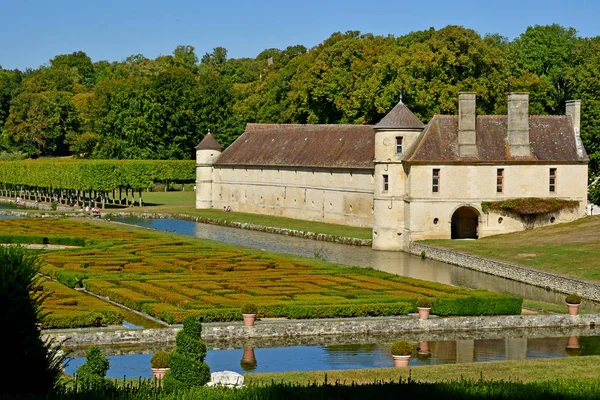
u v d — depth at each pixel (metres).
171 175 192.00
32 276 31.58
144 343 52.31
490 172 97.81
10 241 99.25
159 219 141.38
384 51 156.62
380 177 100.06
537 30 166.00
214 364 47.84
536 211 97.75
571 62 166.50
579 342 53.62
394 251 98.38
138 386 33.44
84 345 51.28
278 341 53.62
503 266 77.94
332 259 90.31
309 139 134.75
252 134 152.50
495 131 100.12
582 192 100.62
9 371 30.52
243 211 146.25
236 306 58.12
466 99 98.19
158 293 62.81
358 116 151.38
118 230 110.69
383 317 58.38
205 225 130.62
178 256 85.38
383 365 47.53
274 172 137.75
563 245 85.31
